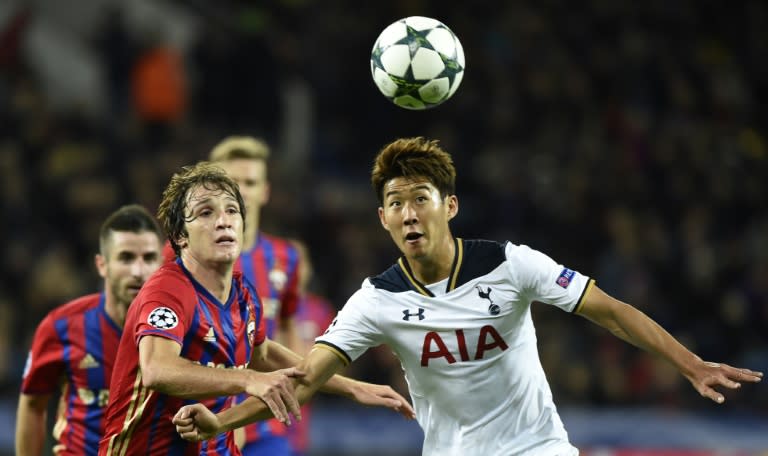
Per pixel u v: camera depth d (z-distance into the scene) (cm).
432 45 1903
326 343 1786
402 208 1744
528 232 5119
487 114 5638
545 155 5512
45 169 4781
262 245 2583
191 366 1587
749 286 5022
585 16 6538
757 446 3778
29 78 5275
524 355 1792
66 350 2016
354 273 4609
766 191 5984
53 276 4212
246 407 1664
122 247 1981
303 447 2978
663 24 6769
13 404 3372
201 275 1708
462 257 1783
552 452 1780
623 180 5497
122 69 5306
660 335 1697
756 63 7031
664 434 3738
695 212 5419
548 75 6003
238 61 5419
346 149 5612
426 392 1820
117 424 1703
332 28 5788
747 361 4656
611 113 5866
